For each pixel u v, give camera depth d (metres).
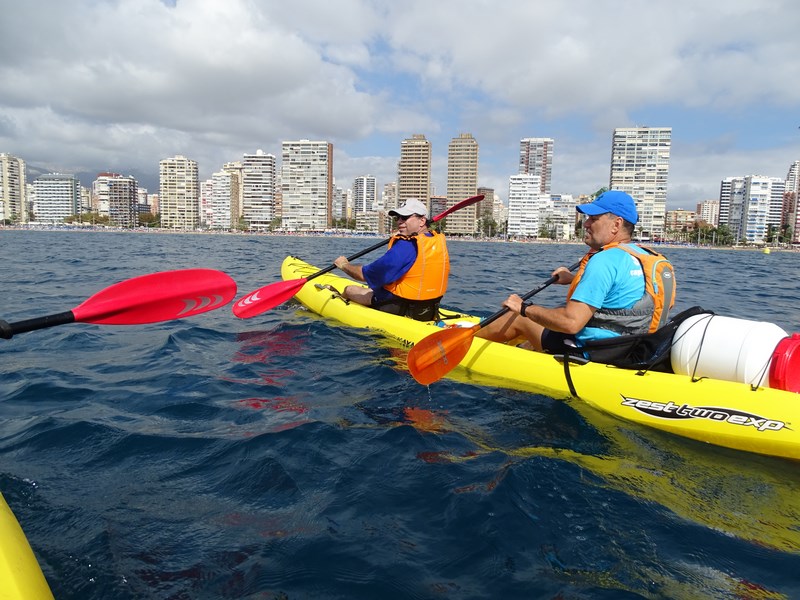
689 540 2.21
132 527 2.21
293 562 2.01
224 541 2.13
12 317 6.87
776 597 1.89
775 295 12.17
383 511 2.36
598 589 1.90
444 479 2.63
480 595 1.86
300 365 4.62
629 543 2.18
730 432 3.14
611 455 3.01
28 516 2.28
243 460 2.80
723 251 85.44
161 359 4.79
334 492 2.51
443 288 5.91
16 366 4.51
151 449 2.92
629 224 3.77
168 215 143.00
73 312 2.94
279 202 151.62
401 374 4.39
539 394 3.93
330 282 8.17
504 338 4.71
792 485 2.74
